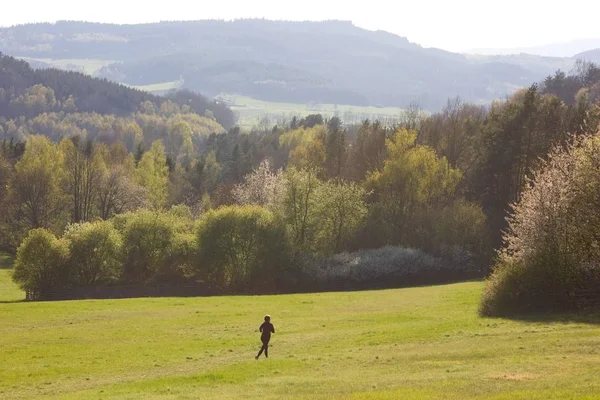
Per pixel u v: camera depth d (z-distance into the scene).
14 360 35.53
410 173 99.00
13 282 86.31
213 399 23.88
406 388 24.23
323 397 22.94
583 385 22.92
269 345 39.03
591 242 46.38
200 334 44.38
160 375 31.17
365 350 35.19
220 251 85.94
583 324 39.19
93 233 81.31
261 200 112.12
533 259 46.47
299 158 136.62
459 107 198.38
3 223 121.19
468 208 96.62
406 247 96.69
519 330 38.34
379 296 69.00
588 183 47.09
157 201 135.75
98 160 125.88
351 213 96.19
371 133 135.38
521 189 97.75
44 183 121.31
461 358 30.91
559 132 95.19
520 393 21.59
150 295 83.06
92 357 36.28
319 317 52.16
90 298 80.06
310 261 89.50
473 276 94.31
